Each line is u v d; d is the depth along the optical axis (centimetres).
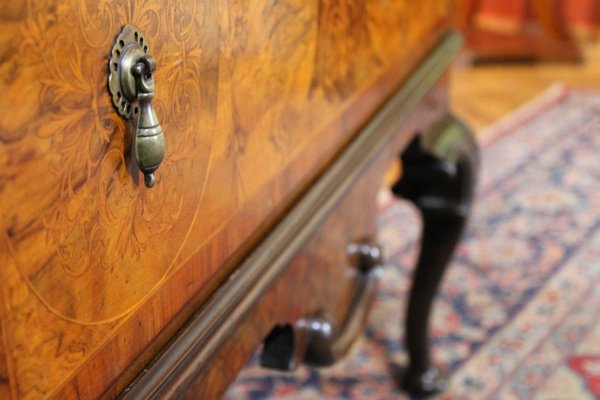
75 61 29
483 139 204
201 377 43
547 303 138
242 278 45
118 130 32
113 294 34
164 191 36
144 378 37
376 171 70
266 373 120
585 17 282
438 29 85
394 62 70
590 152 197
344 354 61
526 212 168
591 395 117
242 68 42
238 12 40
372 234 72
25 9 27
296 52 49
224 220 43
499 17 281
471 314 135
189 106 37
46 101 28
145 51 33
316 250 57
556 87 244
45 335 30
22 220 28
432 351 122
